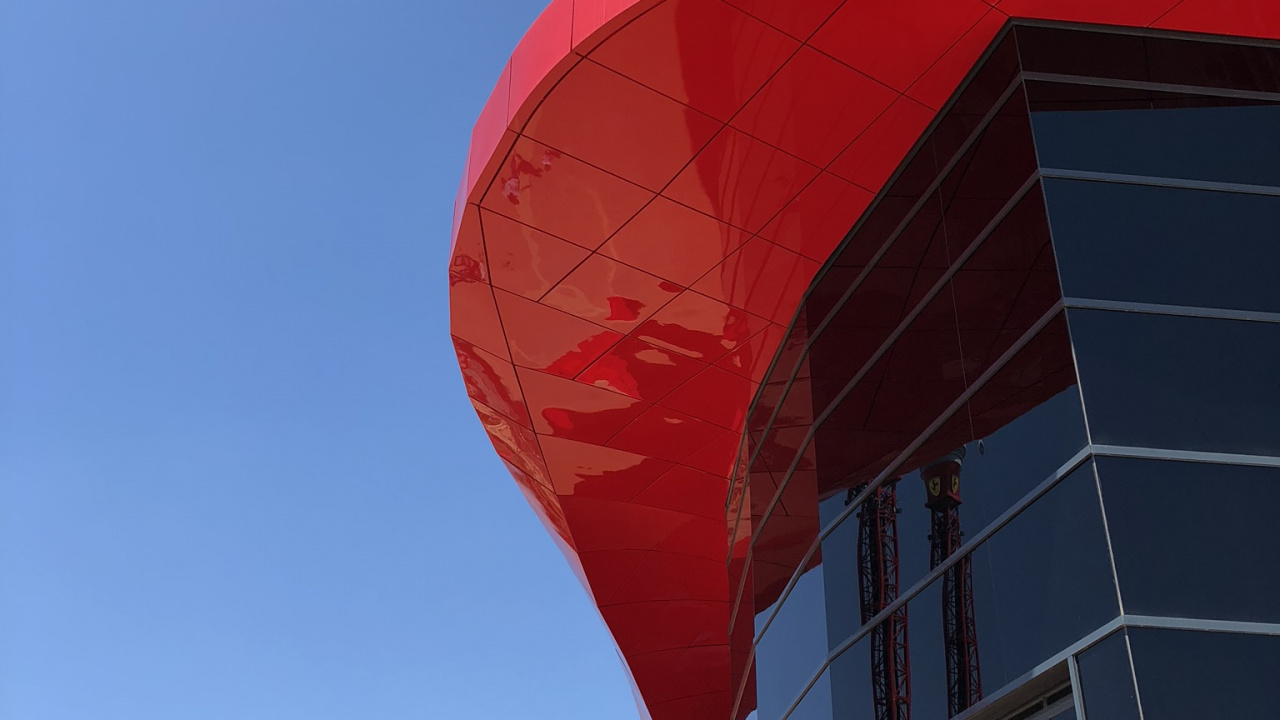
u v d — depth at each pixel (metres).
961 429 11.55
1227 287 10.59
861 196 13.91
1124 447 9.62
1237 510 9.38
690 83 12.31
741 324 15.75
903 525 12.20
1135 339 10.22
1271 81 12.02
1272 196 11.23
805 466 14.83
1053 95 11.55
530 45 12.88
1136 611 8.83
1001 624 10.20
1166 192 11.11
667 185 13.64
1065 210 10.91
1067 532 9.66
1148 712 8.43
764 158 13.31
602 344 16.25
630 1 11.43
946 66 12.29
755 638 16.25
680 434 17.88
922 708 11.12
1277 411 9.93
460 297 15.84
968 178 12.23
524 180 13.68
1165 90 11.74
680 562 20.75
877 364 13.39
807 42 11.88
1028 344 10.80
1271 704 8.52
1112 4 11.65
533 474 19.66
